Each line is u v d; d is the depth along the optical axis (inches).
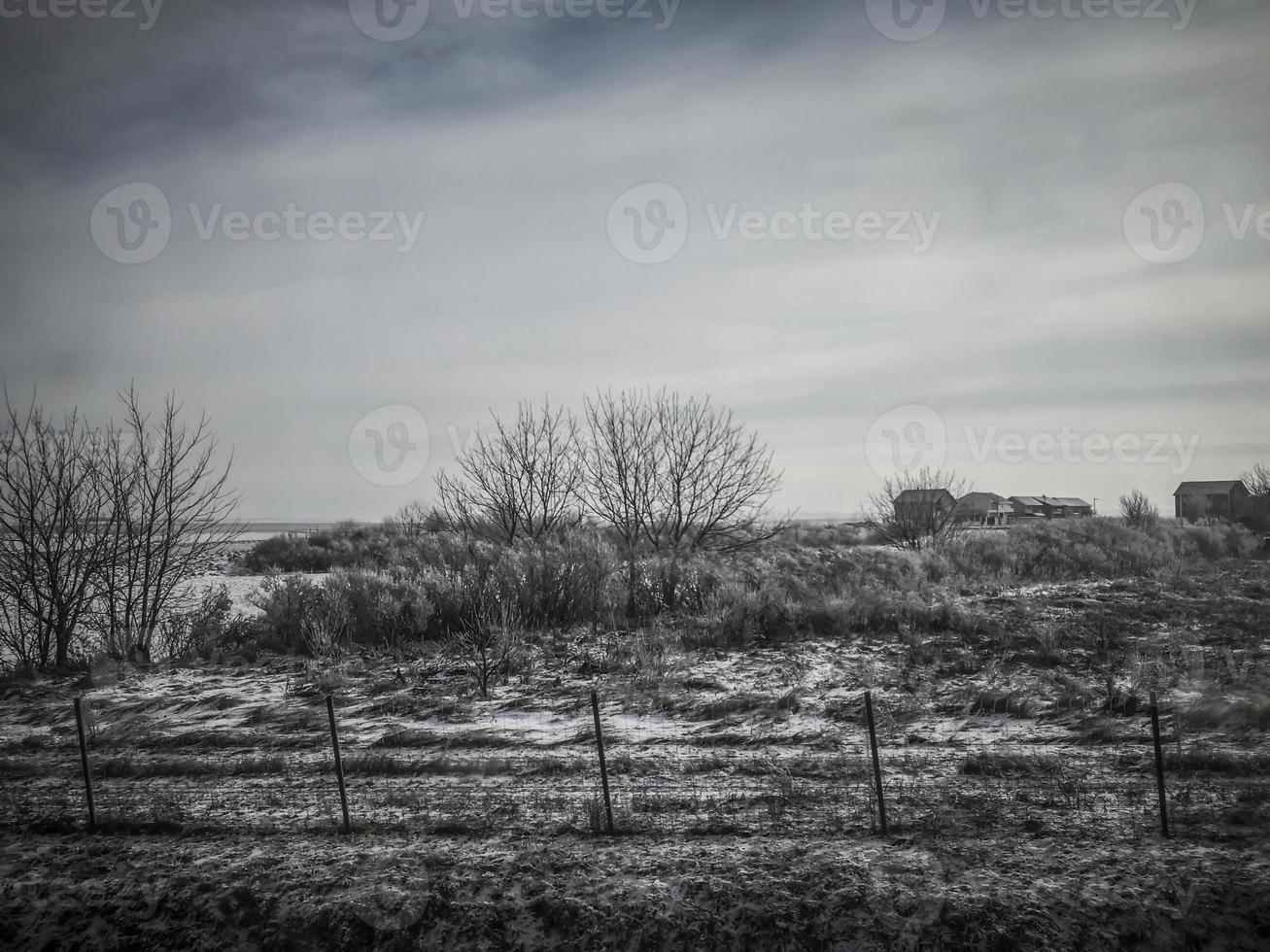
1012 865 306.8
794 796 374.3
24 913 305.4
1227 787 366.0
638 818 355.9
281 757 460.1
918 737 452.8
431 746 472.7
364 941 287.4
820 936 279.6
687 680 586.9
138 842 353.7
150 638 781.3
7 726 554.9
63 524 762.8
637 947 280.4
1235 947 270.1
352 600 808.9
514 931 287.9
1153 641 639.1
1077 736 442.3
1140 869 299.1
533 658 676.1
